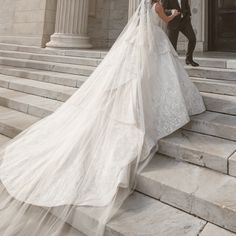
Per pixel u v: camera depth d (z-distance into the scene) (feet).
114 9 39.19
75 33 29.04
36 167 9.18
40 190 8.11
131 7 24.48
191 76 16.15
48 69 22.65
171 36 14.92
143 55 10.24
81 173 8.23
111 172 8.07
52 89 17.16
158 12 11.09
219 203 6.87
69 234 7.25
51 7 32.42
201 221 7.06
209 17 31.17
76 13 28.94
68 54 25.30
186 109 10.30
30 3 33.45
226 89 13.07
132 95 9.46
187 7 15.42
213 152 8.78
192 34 16.17
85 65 22.16
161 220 7.09
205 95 12.88
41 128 11.47
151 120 9.70
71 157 8.85
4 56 28.81
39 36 32.24
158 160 9.46
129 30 11.03
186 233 6.57
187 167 8.94
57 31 29.07
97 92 10.34
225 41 30.48
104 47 36.65
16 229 7.18
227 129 9.93
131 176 8.48
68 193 7.72
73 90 16.94
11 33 36.22
